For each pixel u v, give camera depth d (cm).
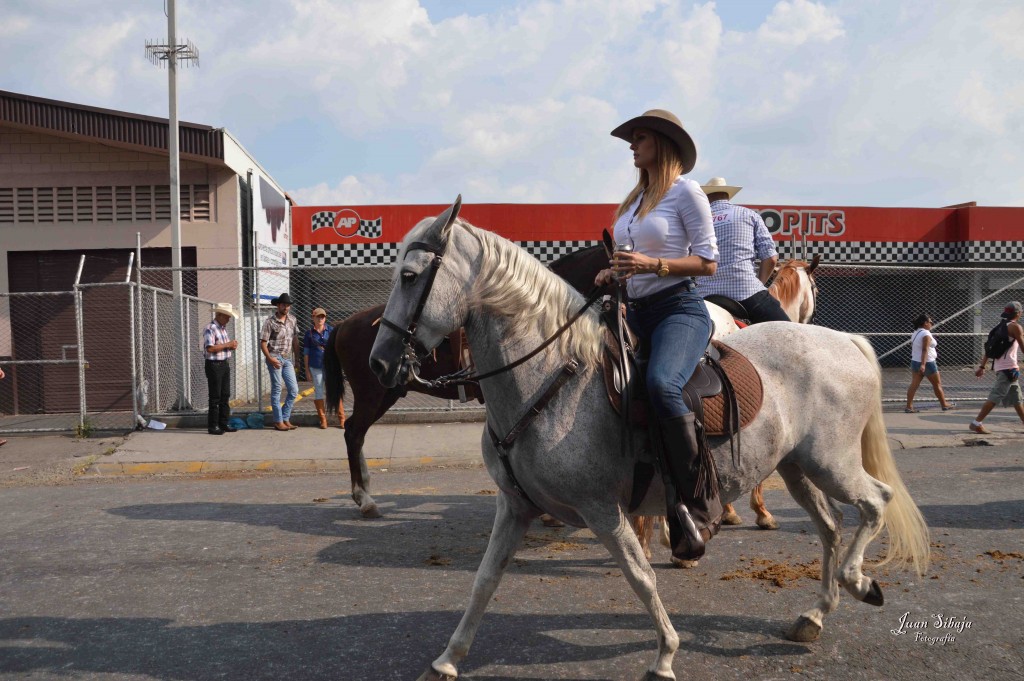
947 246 1912
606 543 324
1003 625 398
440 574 497
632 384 324
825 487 373
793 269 656
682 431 315
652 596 321
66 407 1313
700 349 339
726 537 577
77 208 1355
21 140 1343
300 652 378
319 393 1157
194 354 1320
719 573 488
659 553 542
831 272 1866
